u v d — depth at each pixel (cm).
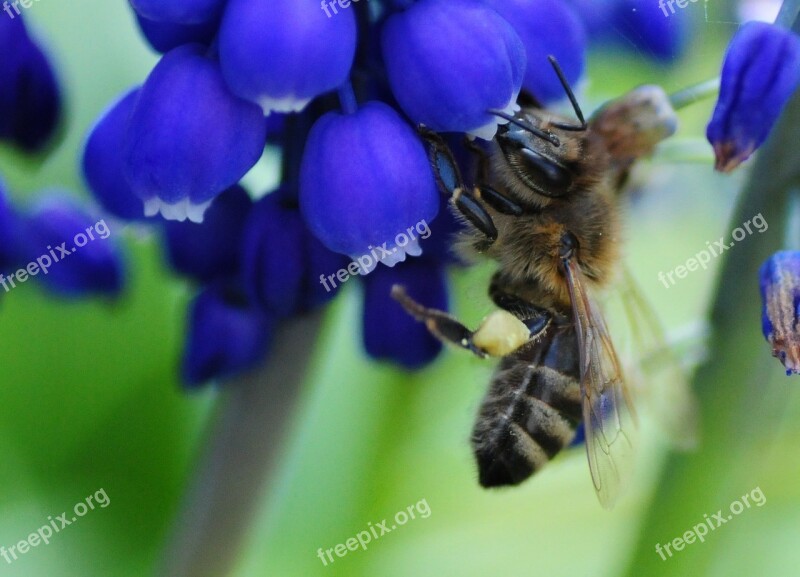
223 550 10
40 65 10
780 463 12
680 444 11
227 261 10
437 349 10
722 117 10
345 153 9
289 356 10
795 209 10
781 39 9
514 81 9
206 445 10
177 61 9
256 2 9
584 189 10
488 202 10
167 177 9
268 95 9
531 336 11
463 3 9
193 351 10
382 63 9
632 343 11
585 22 10
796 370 10
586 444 10
